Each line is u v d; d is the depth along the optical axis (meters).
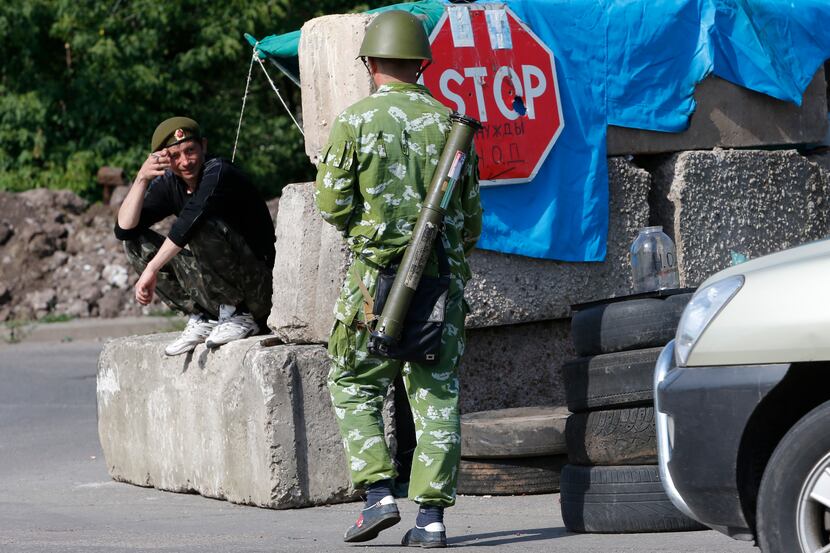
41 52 78.38
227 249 22.23
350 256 21.62
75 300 62.50
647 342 18.22
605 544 17.39
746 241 25.69
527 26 23.58
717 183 25.34
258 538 18.75
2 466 28.89
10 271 63.91
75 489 25.31
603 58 24.36
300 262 21.73
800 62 27.03
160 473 24.64
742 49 26.08
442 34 22.66
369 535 17.30
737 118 26.14
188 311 24.05
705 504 13.59
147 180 22.95
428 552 17.12
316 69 23.02
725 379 13.26
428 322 16.77
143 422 25.05
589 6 24.36
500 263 23.27
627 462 18.22
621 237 24.45
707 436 13.38
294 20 79.12
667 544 17.19
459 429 17.39
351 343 17.31
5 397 40.88
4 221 66.38
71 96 77.88
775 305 13.14
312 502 21.64
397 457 22.31
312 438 21.62
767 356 13.07
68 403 39.34
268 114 85.19
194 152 22.77
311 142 23.34
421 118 17.14
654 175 25.44
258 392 21.44
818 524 12.76
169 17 78.06
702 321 13.57
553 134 23.50
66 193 68.56
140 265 23.80
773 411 13.48
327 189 17.00
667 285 23.36
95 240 65.94
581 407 18.67
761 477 13.61
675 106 25.17
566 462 22.19
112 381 26.05
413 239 16.69
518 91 23.23
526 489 21.98
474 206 17.64
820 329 12.81
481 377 24.08
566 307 23.89
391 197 16.89
